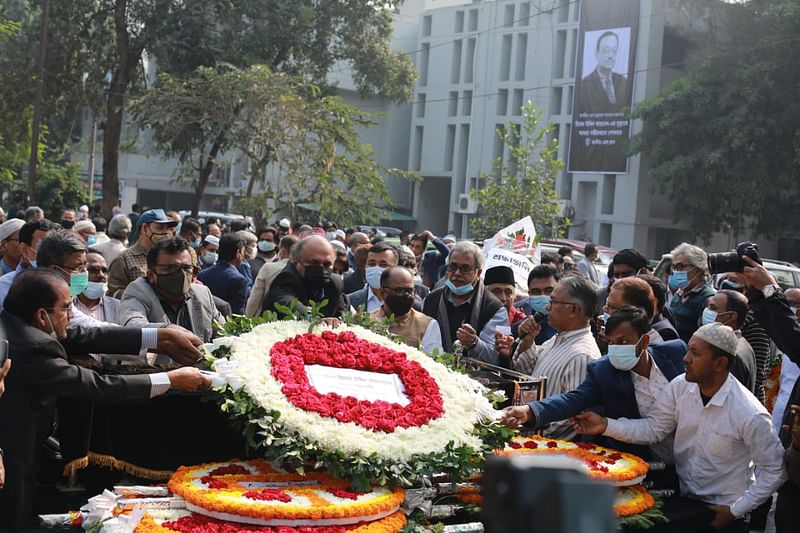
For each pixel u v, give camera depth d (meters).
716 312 6.46
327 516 3.43
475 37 45.91
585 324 5.55
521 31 43.78
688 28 35.38
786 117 29.55
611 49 37.28
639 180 39.19
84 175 48.88
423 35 48.09
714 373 4.58
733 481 4.63
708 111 30.95
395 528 3.61
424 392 4.22
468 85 46.22
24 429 3.61
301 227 15.09
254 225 22.97
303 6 28.34
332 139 23.16
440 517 4.02
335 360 4.24
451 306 6.82
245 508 3.39
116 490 3.73
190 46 27.84
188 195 52.56
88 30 28.83
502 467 0.77
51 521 3.63
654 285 6.41
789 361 6.45
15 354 3.58
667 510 4.52
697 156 30.69
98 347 4.10
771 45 29.61
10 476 3.58
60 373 3.60
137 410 4.05
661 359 5.01
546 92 42.81
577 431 4.79
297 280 6.02
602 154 37.75
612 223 39.97
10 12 36.88
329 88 30.92
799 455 4.55
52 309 3.79
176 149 26.42
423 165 48.31
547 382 5.43
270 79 22.98
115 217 10.81
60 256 5.16
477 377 5.00
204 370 4.12
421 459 3.81
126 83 27.78
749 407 4.57
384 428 3.87
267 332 4.25
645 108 32.03
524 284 9.23
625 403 4.89
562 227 29.12
